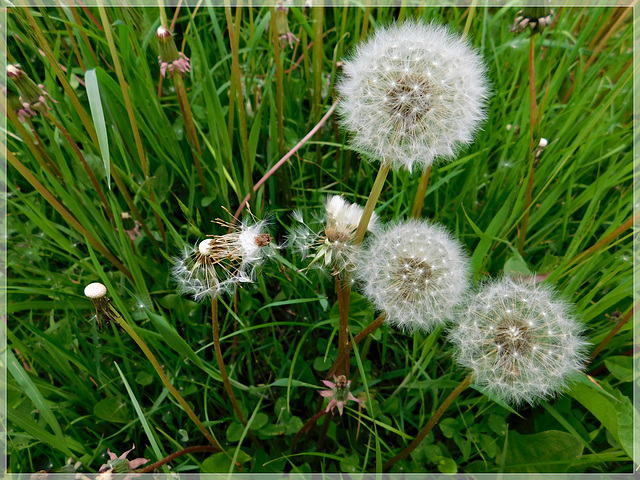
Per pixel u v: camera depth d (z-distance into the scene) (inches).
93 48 11.3
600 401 7.2
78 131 9.7
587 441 8.2
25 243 10.7
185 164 10.6
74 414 8.5
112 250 10.8
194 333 10.0
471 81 6.1
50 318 9.7
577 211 11.2
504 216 7.9
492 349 6.3
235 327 9.7
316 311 10.1
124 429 8.5
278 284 10.8
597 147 11.1
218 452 8.1
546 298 6.6
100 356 9.3
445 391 9.2
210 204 10.9
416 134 5.8
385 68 5.8
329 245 6.3
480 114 6.4
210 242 5.9
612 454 7.4
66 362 8.6
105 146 6.5
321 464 8.8
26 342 9.0
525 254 10.8
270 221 10.3
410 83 5.7
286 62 12.6
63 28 11.4
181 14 13.0
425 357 9.4
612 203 10.2
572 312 8.1
